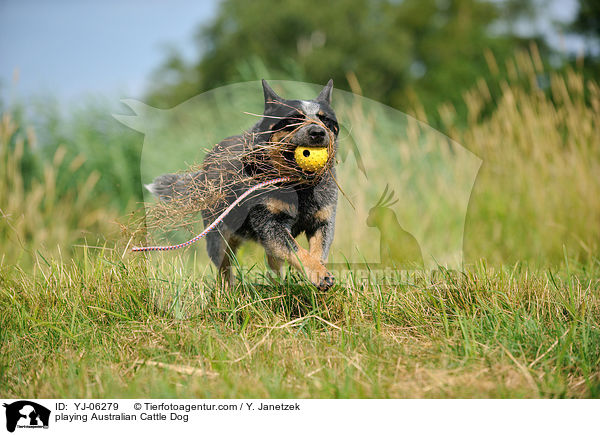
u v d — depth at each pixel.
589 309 5.39
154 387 4.29
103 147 12.20
